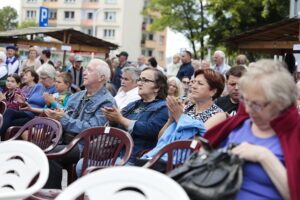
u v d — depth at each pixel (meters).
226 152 2.50
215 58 10.80
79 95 5.62
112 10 69.69
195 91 4.57
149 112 4.92
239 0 26.16
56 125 4.81
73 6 70.25
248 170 2.54
